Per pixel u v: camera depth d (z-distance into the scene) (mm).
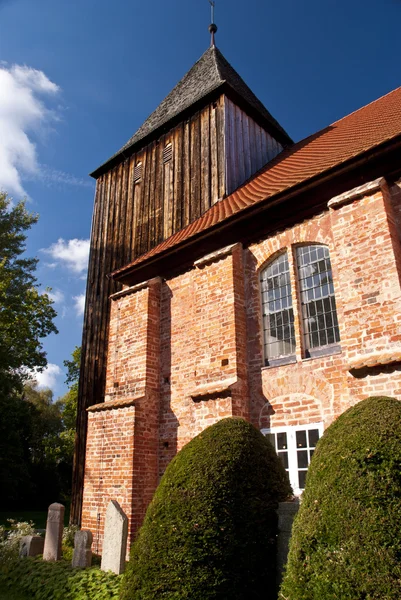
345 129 12359
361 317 7223
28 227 30922
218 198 12969
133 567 5410
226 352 9070
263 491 5691
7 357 21750
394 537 3707
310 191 8672
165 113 16516
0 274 23922
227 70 17031
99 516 9961
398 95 12711
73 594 6758
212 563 5039
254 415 8617
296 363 8273
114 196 16422
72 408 33000
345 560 3801
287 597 4066
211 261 9961
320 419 7668
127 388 10875
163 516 5457
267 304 9312
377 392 6629
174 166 14688
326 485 4293
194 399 9078
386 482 3988
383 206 7453
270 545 5391
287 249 9156
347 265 7645
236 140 14102
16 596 7445
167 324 11102
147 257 11500
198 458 5730
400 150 7570
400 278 7062
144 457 9914
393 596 3461
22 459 29438
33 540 9391
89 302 15188
